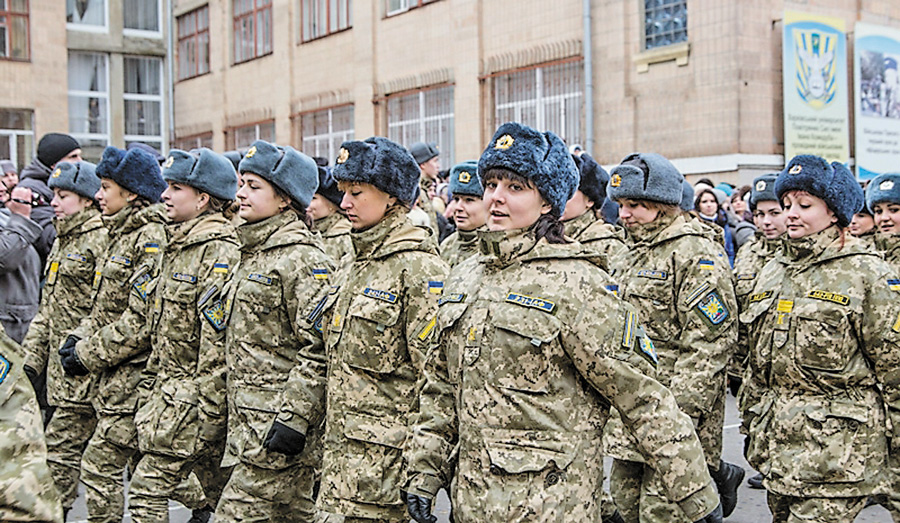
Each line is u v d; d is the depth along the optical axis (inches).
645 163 197.8
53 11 906.1
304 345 179.5
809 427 168.2
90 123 962.7
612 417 189.0
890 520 230.5
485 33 664.4
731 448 293.6
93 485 208.7
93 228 240.7
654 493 184.7
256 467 174.9
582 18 591.8
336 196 254.4
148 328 205.8
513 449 121.3
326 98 830.5
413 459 133.6
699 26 527.8
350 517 156.3
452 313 129.1
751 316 180.7
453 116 697.6
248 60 927.7
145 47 994.1
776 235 258.2
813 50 530.6
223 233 200.1
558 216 128.3
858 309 166.1
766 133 523.5
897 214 242.5
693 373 187.6
